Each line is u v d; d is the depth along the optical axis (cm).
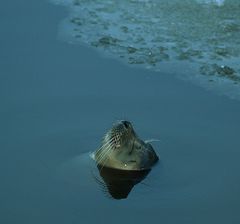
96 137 1706
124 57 2205
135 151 1546
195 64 2181
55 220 1393
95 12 2522
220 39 2342
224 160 1619
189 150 1659
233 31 2391
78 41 2297
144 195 1479
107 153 1548
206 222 1388
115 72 2094
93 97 1922
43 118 1800
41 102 1888
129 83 2027
